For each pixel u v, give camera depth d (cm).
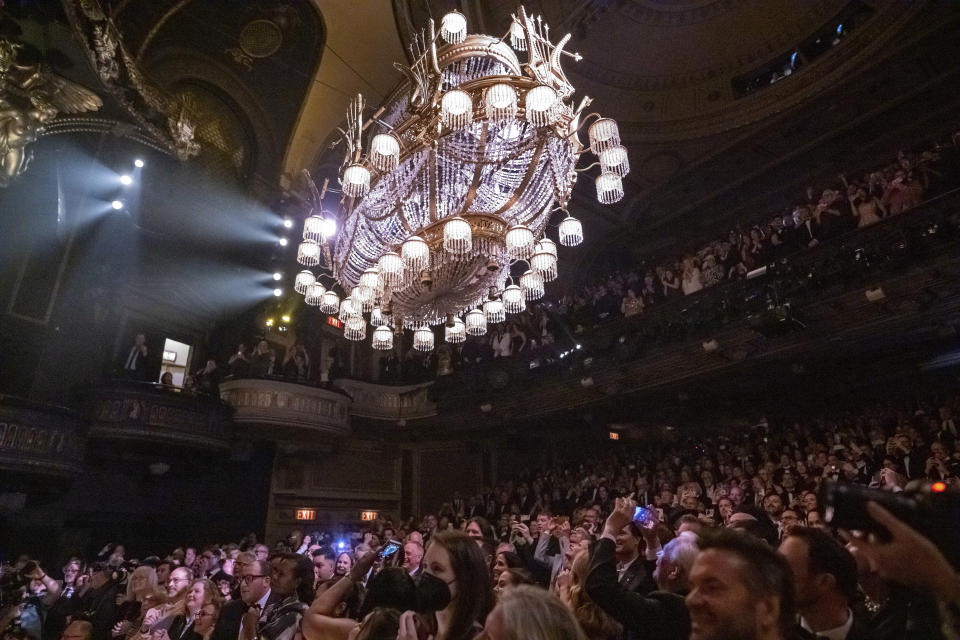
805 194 1597
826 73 1398
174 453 1328
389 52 1338
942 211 936
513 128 615
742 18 1423
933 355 1127
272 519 1591
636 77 1541
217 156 1412
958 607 104
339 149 1600
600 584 220
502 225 632
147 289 1391
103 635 534
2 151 795
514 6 1307
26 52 799
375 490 1809
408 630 192
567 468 1584
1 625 527
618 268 1872
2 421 977
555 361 1470
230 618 365
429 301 667
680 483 1135
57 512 1197
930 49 1278
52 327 1144
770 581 136
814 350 1099
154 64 1236
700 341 1199
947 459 738
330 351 1762
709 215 1783
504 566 380
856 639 165
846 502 118
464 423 1681
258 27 1297
